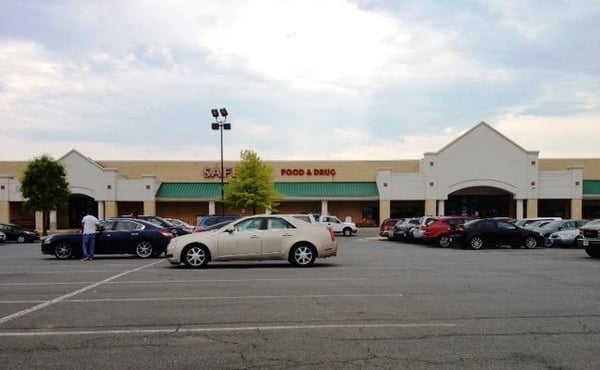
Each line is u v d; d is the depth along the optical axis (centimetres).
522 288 1216
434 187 5288
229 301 1045
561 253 2389
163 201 5531
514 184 5259
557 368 622
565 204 5516
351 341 738
